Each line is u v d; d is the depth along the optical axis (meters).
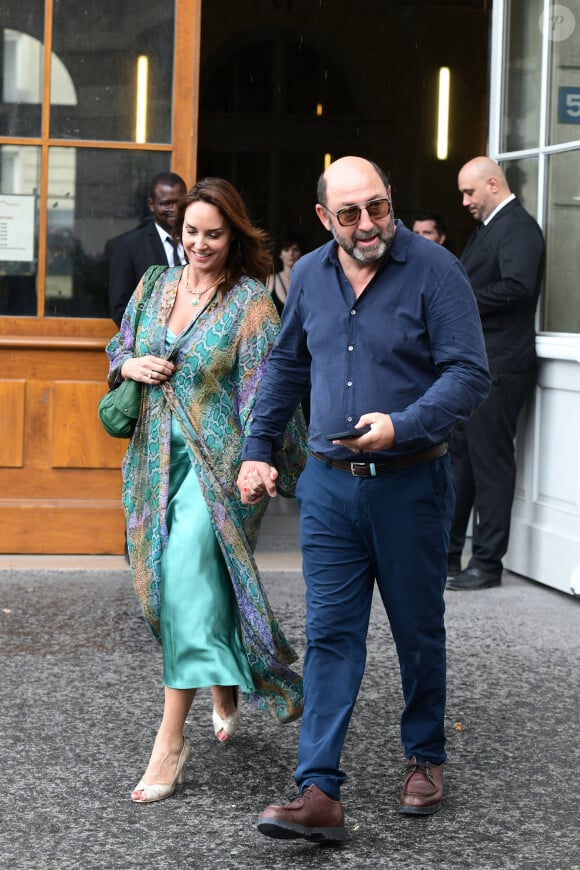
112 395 3.92
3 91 6.69
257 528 3.93
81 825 3.48
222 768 3.93
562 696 4.67
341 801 3.69
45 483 6.75
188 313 3.91
